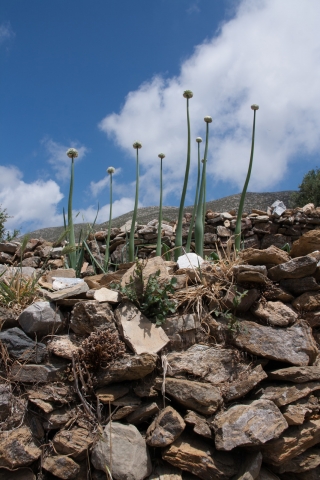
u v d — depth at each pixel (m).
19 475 2.17
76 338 2.47
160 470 2.25
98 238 6.69
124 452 2.15
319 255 2.88
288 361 2.50
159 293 2.58
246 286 2.73
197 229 4.31
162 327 2.57
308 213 6.55
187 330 2.57
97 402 2.28
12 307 2.70
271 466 2.37
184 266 3.18
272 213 6.68
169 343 2.54
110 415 2.24
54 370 2.32
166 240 6.52
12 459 2.13
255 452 2.27
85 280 3.34
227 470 2.22
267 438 2.21
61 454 2.20
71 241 4.27
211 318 2.63
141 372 2.30
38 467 2.21
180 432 2.22
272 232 6.55
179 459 2.22
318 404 2.46
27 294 2.76
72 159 4.26
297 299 2.77
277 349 2.53
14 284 2.92
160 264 2.84
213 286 2.74
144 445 2.23
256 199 22.84
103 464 2.13
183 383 2.33
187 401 2.30
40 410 2.29
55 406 2.29
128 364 2.30
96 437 2.21
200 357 2.50
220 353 2.53
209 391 2.33
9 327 2.56
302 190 17.83
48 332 2.50
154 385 2.36
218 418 2.29
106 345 2.33
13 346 2.38
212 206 22.56
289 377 2.43
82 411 2.29
